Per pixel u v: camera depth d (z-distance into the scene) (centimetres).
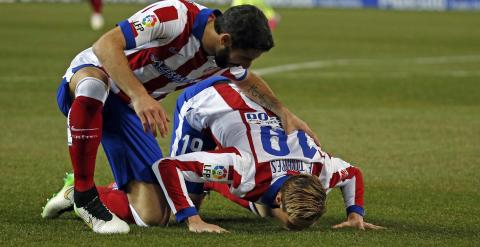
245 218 1922
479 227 1834
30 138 2972
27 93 4156
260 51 1539
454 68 5831
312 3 15162
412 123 3466
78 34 7994
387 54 6875
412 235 1692
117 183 1823
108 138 1814
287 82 4878
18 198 2055
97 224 1670
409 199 2142
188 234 1652
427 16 13138
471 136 3162
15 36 7644
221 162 1688
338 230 1720
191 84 1745
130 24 1557
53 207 1819
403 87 4734
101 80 1667
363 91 4544
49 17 10475
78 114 1658
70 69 1736
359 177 1814
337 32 9312
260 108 1828
